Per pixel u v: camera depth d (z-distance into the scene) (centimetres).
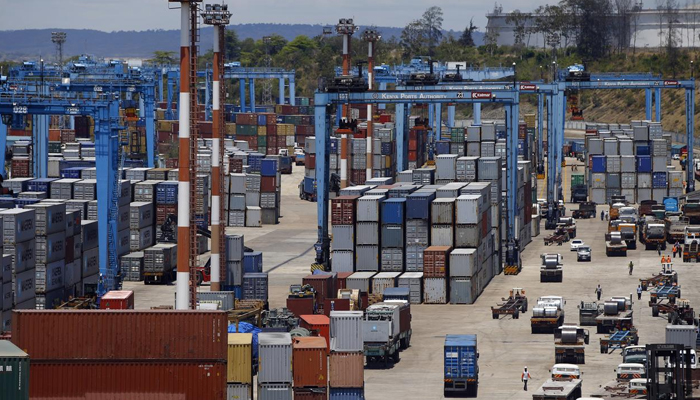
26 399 17375
